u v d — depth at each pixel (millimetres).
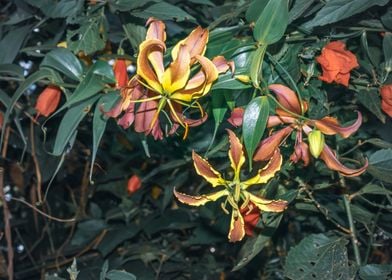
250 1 822
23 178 1472
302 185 928
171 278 1396
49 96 883
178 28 984
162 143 1196
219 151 915
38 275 1576
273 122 726
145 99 691
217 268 1412
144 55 667
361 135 1006
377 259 1363
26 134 1191
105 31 878
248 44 726
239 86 707
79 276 1325
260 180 722
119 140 1359
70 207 1561
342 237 901
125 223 1481
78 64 816
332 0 746
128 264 1357
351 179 1054
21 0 998
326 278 886
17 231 1567
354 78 882
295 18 773
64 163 1483
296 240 1380
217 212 1274
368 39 910
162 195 1437
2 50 942
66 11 881
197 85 675
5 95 841
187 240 1438
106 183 1451
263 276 1429
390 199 931
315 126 719
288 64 813
